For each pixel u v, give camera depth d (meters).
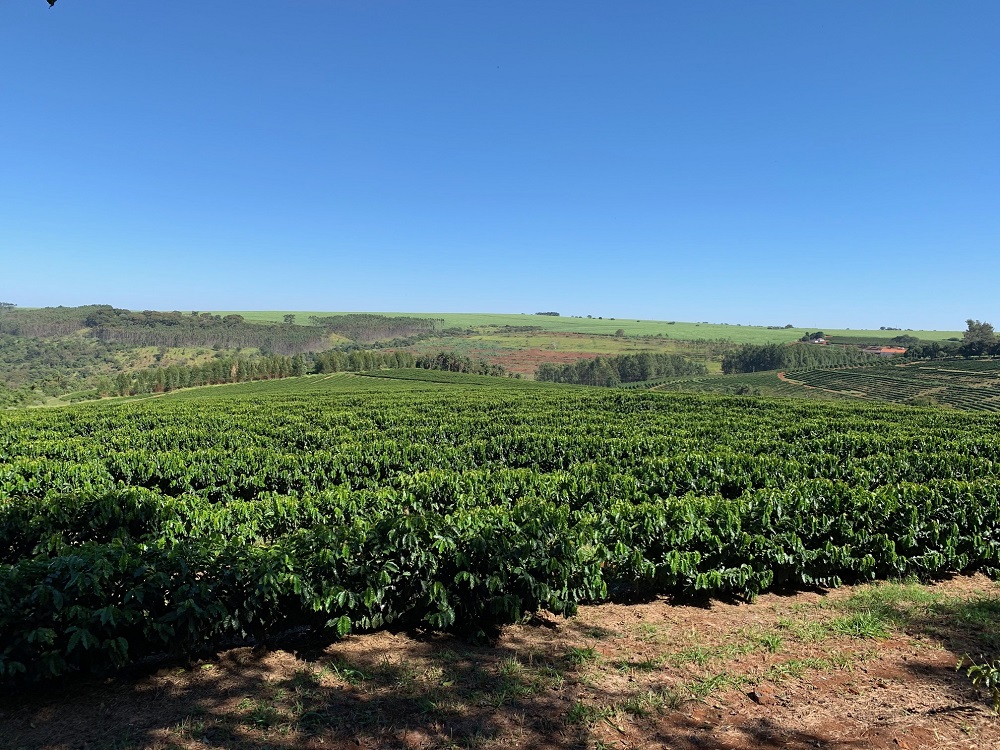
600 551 8.24
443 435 28.33
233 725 5.02
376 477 19.59
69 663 5.46
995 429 33.38
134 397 84.69
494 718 5.21
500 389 74.12
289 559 6.50
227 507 11.98
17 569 5.60
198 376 101.38
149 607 5.91
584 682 5.93
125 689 5.66
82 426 34.22
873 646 6.89
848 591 9.34
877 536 9.78
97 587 5.52
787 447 23.12
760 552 8.77
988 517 10.70
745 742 4.92
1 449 22.20
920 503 10.94
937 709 5.45
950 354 121.62
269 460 18.70
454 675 6.04
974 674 5.84
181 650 6.21
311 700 5.48
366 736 4.90
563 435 24.50
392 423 34.44
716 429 30.00
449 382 95.81
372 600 6.69
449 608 6.89
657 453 22.20
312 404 49.41
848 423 31.95
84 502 11.04
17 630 5.23
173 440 25.34
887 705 5.52
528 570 7.45
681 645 6.96
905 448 23.67
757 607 8.55
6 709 5.29
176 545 6.49
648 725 5.16
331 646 6.74
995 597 8.91
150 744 4.73
